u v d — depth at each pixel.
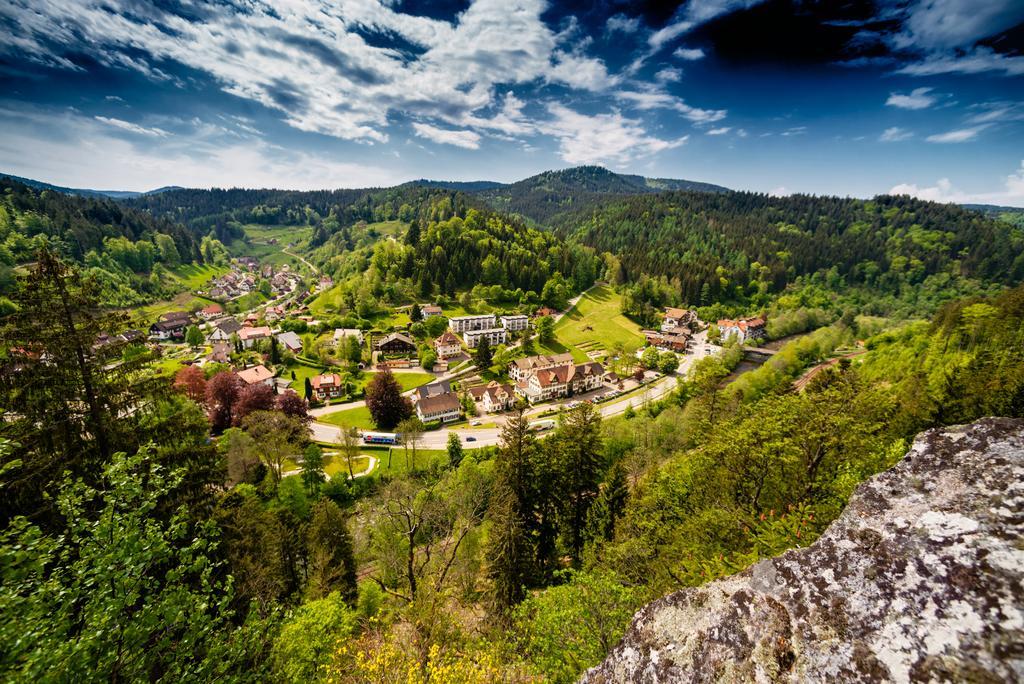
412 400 80.69
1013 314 52.41
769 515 18.80
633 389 95.19
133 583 8.73
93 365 16.06
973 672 3.54
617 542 25.70
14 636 7.41
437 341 105.25
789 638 4.61
